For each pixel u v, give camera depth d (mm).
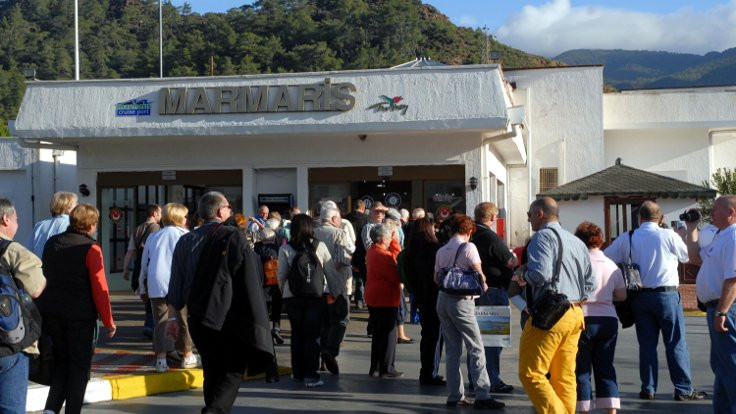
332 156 18500
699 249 9070
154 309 9438
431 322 9062
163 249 9508
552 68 27562
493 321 8188
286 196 18781
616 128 27859
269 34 112375
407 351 11523
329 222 10141
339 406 8180
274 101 17547
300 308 9195
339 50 108938
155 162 18969
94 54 114188
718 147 28484
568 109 27500
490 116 16969
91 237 7105
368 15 111500
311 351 9102
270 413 7898
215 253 6699
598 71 27344
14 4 124625
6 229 6031
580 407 7168
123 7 135000
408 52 108312
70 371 6895
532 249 6625
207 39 110250
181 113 17766
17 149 22609
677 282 8383
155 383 8992
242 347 6824
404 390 8930
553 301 6418
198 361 10250
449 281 7891
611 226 19797
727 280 6383
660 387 9023
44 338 6840
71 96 18125
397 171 18344
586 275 6750
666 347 8367
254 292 6699
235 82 17797
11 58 107750
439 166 18219
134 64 111188
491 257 8422
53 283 6855
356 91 17391
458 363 8117
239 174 18812
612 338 7266
